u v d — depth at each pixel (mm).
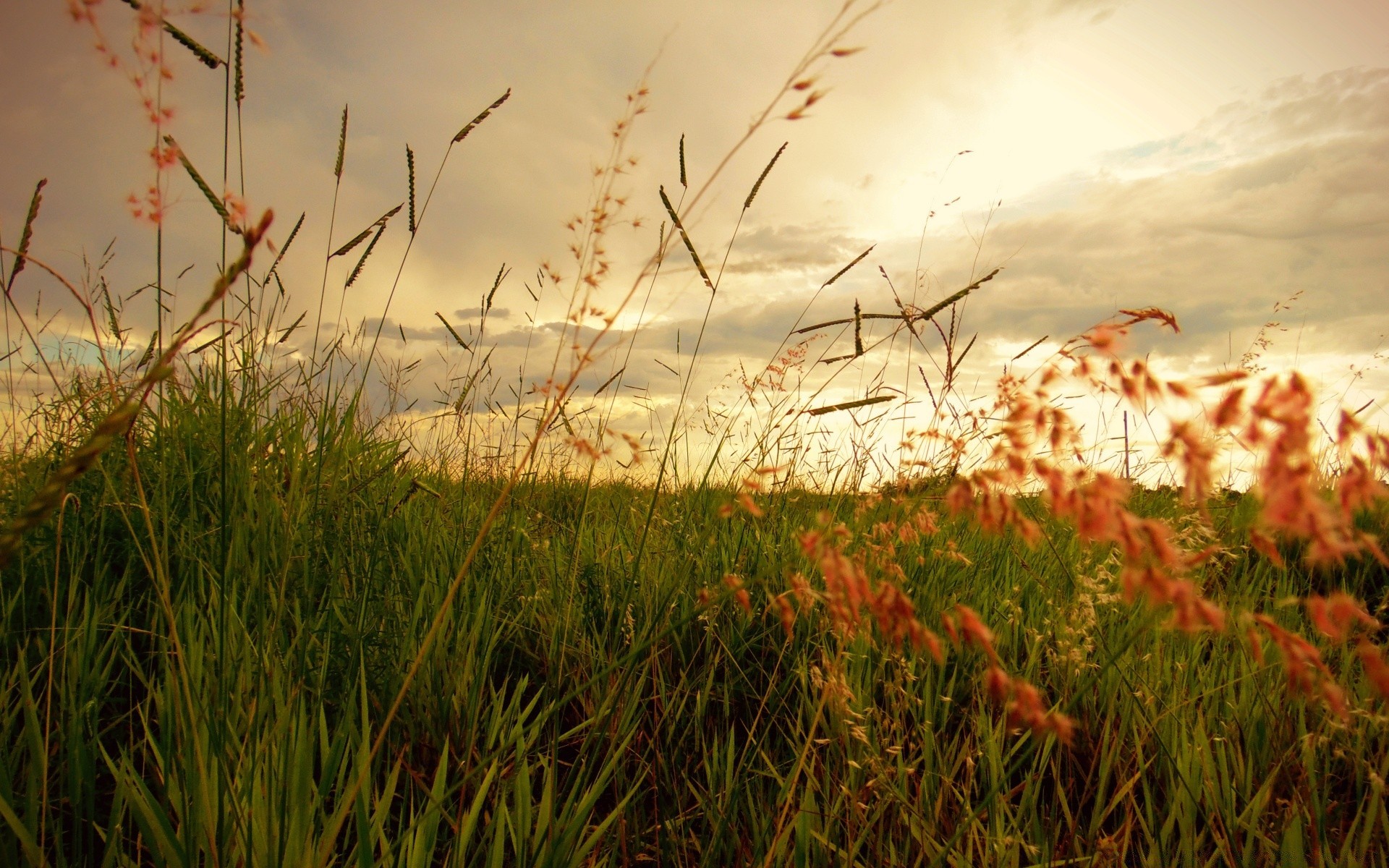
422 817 1201
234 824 1138
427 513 2672
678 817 1504
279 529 1824
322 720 1402
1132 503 2018
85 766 1258
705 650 2027
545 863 1224
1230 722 1775
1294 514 510
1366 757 1634
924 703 1775
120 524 1985
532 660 2086
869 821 1416
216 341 1963
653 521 2617
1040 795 1632
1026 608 2291
